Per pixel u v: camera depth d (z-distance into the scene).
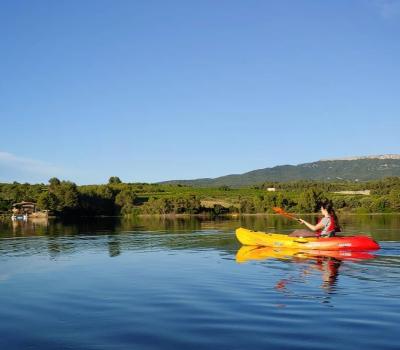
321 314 7.55
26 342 6.50
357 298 8.63
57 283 11.07
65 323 7.41
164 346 6.19
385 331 6.62
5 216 85.56
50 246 20.88
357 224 35.59
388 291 9.23
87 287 10.44
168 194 108.06
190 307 8.23
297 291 9.37
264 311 7.82
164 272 12.30
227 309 8.03
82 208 88.19
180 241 22.34
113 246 20.38
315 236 17.66
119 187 118.69
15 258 16.28
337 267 12.48
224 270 12.34
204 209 85.56
